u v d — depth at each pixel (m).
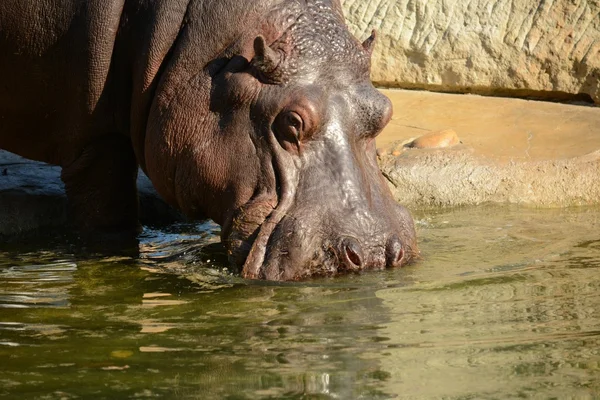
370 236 28.08
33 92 32.88
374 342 21.72
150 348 21.73
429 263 29.52
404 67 56.16
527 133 46.34
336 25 29.92
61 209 38.28
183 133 29.83
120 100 32.72
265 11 29.95
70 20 31.69
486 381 19.03
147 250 33.62
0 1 31.59
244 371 19.91
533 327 22.61
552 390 18.48
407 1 55.91
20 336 22.94
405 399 18.17
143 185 41.69
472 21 54.91
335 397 18.31
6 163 43.00
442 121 48.97
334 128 28.52
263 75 28.91
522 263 29.50
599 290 25.92
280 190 28.20
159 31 30.78
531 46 53.75
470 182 41.72
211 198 29.58
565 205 41.00
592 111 49.91
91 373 20.05
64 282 28.78
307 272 27.55
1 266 31.22
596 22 52.91
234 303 25.52
